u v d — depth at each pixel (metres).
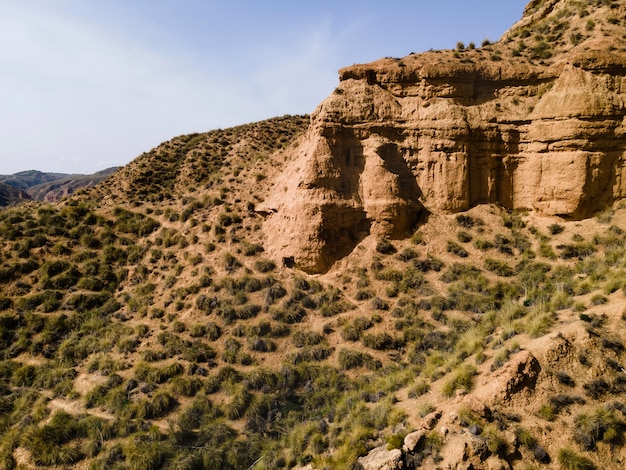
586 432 13.09
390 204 30.36
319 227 29.86
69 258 33.72
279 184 35.84
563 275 25.58
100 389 23.05
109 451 19.59
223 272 30.88
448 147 31.42
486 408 14.05
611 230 27.53
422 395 17.11
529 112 31.64
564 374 14.62
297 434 18.92
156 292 30.91
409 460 13.64
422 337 24.67
